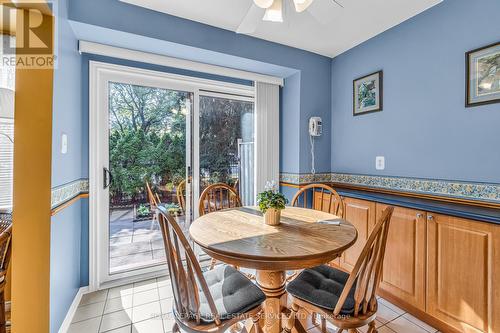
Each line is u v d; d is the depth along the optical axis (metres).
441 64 2.00
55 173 1.53
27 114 1.44
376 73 2.50
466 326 1.50
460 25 1.88
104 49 2.13
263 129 2.94
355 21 2.25
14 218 1.42
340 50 2.84
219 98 2.84
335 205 2.44
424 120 2.12
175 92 2.59
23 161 1.43
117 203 2.34
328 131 3.03
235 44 2.41
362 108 2.66
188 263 1.08
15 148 1.42
